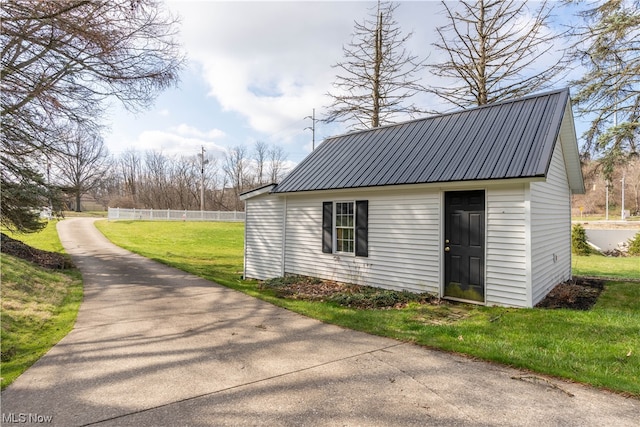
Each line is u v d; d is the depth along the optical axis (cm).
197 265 1409
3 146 901
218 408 311
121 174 5834
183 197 5469
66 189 1248
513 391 339
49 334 532
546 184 750
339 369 396
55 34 671
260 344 483
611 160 1139
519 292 644
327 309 673
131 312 662
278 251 1096
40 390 347
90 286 919
